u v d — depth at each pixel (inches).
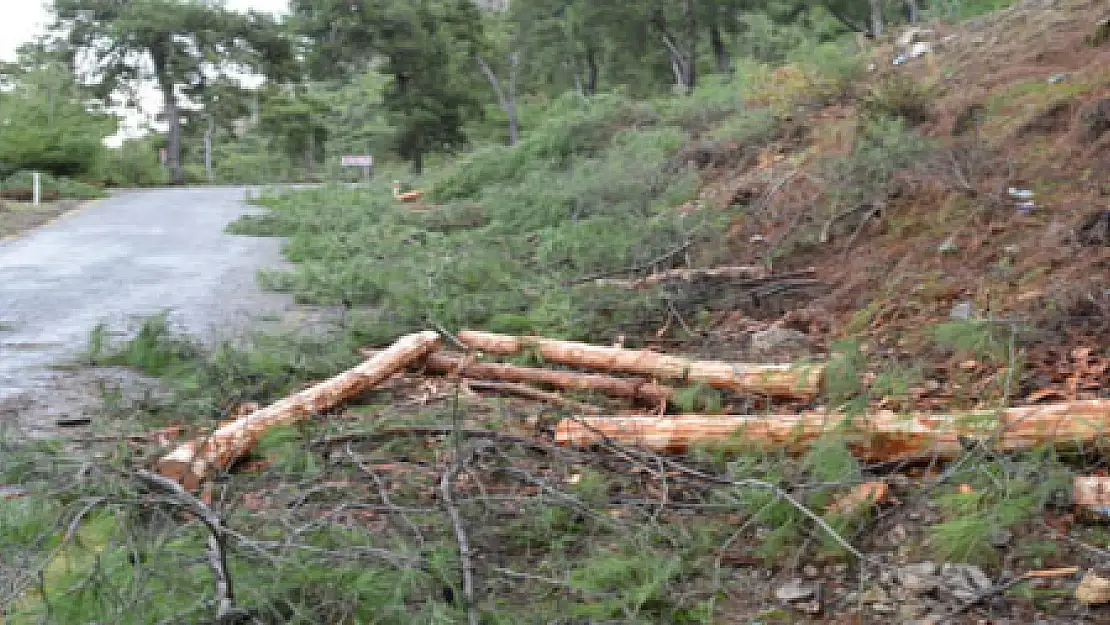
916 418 159.5
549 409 208.7
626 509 154.7
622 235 359.9
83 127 1328.7
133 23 1844.2
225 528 120.9
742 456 161.8
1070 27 354.0
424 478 169.2
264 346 258.8
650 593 125.0
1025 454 148.0
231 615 107.7
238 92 2116.1
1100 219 234.8
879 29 1087.6
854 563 135.6
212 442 174.7
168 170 1961.1
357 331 279.4
